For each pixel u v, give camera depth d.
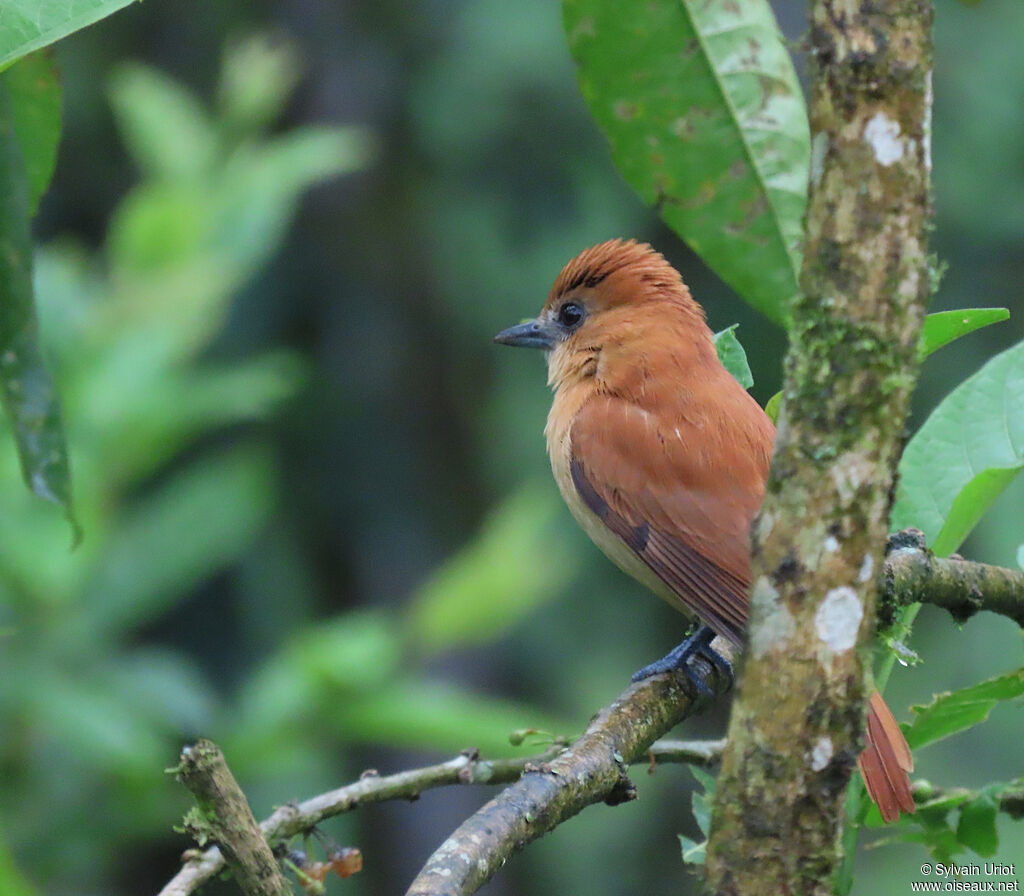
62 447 5.74
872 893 13.96
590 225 15.65
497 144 15.73
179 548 10.78
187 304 11.26
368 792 5.45
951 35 15.68
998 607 5.89
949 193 15.31
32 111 5.70
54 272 11.27
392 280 16.30
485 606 10.77
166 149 12.46
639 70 5.96
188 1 16.97
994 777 14.92
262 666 13.91
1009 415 5.98
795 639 3.74
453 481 16.27
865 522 3.70
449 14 16.08
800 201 6.09
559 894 15.59
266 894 4.07
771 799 3.78
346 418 15.99
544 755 5.66
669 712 5.77
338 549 15.95
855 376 3.64
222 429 15.31
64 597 10.37
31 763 10.09
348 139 12.62
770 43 5.95
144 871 13.62
